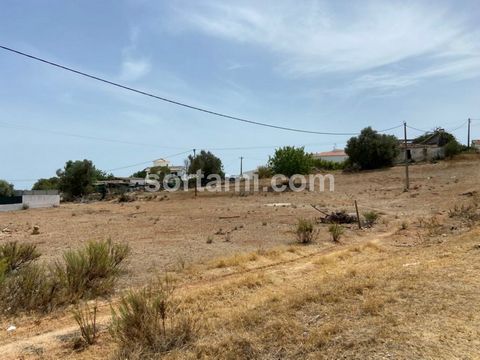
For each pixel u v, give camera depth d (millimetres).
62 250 15055
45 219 30156
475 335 4582
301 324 5465
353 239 16500
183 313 6637
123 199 49469
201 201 40938
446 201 28047
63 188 70125
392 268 8656
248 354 4781
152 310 5895
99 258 10078
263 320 5848
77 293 8781
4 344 6395
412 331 4789
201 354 4930
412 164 56875
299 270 11078
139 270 11320
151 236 18438
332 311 5852
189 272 10930
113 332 5930
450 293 6113
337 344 4691
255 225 21469
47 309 7961
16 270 10531
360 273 8477
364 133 57906
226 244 15719
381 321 5203
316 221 22141
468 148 64562
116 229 21578
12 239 18719
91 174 70625
